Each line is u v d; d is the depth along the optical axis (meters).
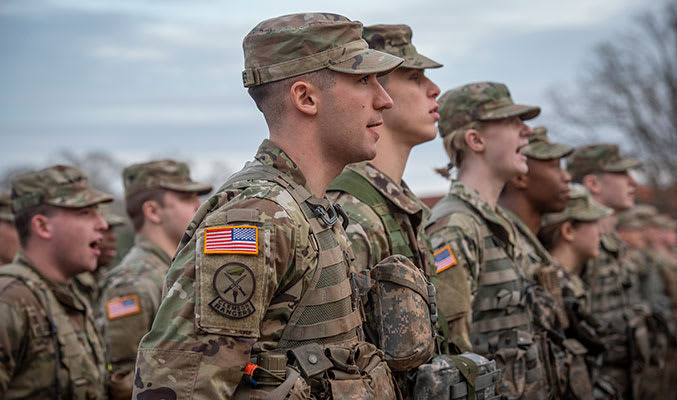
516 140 4.10
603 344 4.73
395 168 3.33
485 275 3.89
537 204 5.03
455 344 3.34
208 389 1.88
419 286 2.63
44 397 3.63
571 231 5.76
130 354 4.48
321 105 2.28
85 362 3.84
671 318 9.46
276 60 2.28
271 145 2.27
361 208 2.94
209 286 1.93
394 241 2.95
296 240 2.08
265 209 2.05
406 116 3.29
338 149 2.31
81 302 4.00
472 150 4.13
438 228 3.77
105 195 3.99
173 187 5.03
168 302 1.97
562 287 4.98
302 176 2.24
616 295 6.76
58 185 3.86
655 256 10.80
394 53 3.34
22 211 3.85
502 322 3.90
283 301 2.09
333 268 2.18
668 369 7.33
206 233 1.99
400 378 2.81
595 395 5.30
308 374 2.07
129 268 4.76
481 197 4.04
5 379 3.50
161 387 1.89
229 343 1.93
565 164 8.23
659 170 25.97
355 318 2.27
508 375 3.80
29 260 3.82
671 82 26.77
